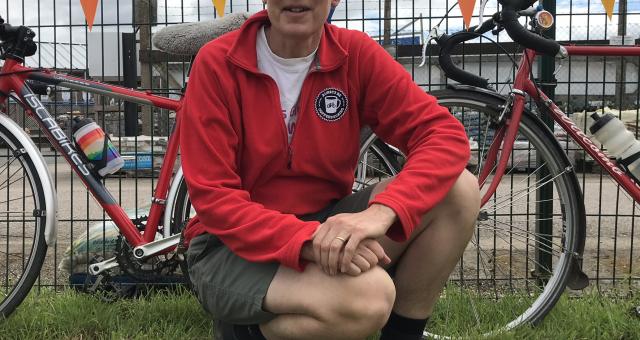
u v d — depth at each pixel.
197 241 1.57
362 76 1.54
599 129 2.10
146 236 2.19
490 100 2.06
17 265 2.53
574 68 2.67
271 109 1.46
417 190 1.35
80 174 2.19
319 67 1.47
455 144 1.45
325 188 1.56
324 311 1.30
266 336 1.44
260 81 1.46
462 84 2.11
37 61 2.38
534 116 2.08
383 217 1.30
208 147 1.40
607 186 2.67
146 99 2.20
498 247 2.45
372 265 1.31
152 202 2.20
